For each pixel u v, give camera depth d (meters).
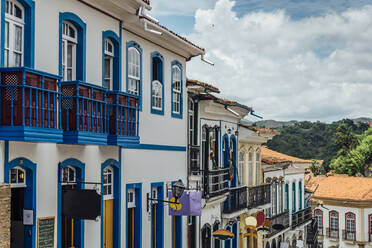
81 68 12.25
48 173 10.92
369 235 46.91
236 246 24.34
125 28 14.53
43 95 9.42
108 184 13.87
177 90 18.34
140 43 15.53
